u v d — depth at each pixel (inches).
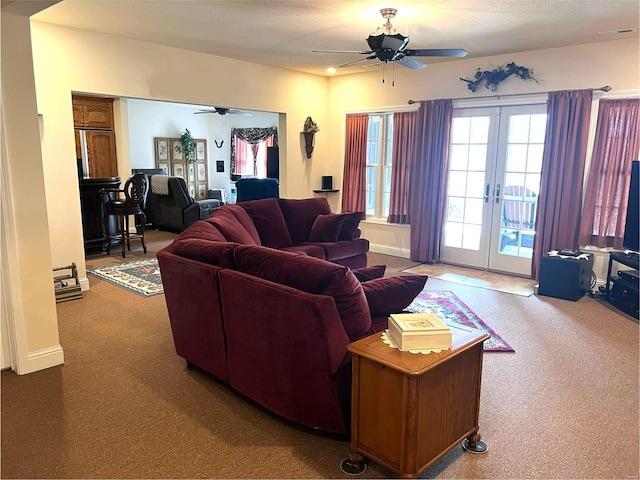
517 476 80.7
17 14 108.5
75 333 145.9
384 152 269.3
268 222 198.4
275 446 89.0
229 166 485.1
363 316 87.9
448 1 142.5
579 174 195.8
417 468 74.5
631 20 158.6
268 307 89.0
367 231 280.7
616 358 129.3
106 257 256.1
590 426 96.0
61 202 184.5
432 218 244.2
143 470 81.9
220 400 106.2
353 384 80.0
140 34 186.1
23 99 111.4
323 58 230.1
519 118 215.0
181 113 434.9
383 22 165.9
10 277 113.8
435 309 170.7
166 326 152.9
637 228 168.6
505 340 142.0
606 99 188.2
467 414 84.7
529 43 192.9
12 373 118.3
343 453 87.1
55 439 90.7
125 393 109.0
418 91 245.3
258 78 244.8
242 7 151.2
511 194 221.8
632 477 80.6
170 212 337.4
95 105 306.3
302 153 277.7
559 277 184.1
